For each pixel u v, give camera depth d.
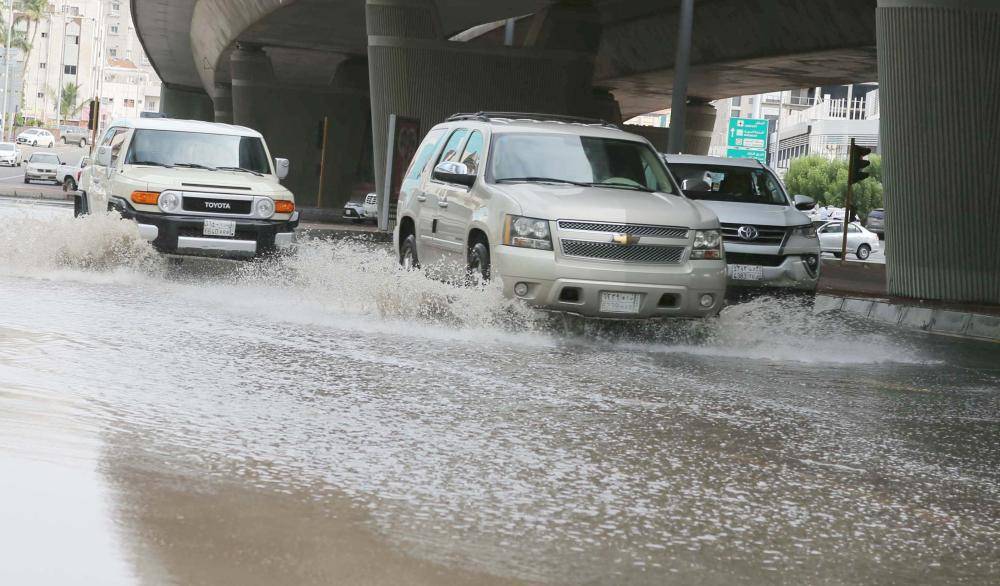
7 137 143.88
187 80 106.69
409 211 16.31
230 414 7.78
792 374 11.52
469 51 40.38
